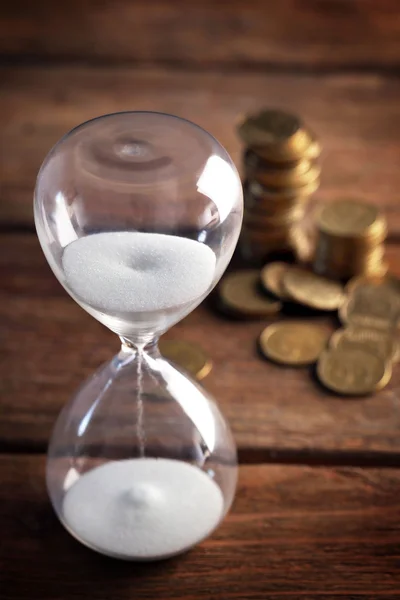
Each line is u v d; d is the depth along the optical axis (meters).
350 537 0.39
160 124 0.36
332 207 0.51
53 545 0.39
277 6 0.74
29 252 0.52
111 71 0.67
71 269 0.35
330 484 0.41
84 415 0.38
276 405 0.44
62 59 0.68
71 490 0.38
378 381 0.45
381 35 0.71
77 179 0.35
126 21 0.72
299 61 0.68
